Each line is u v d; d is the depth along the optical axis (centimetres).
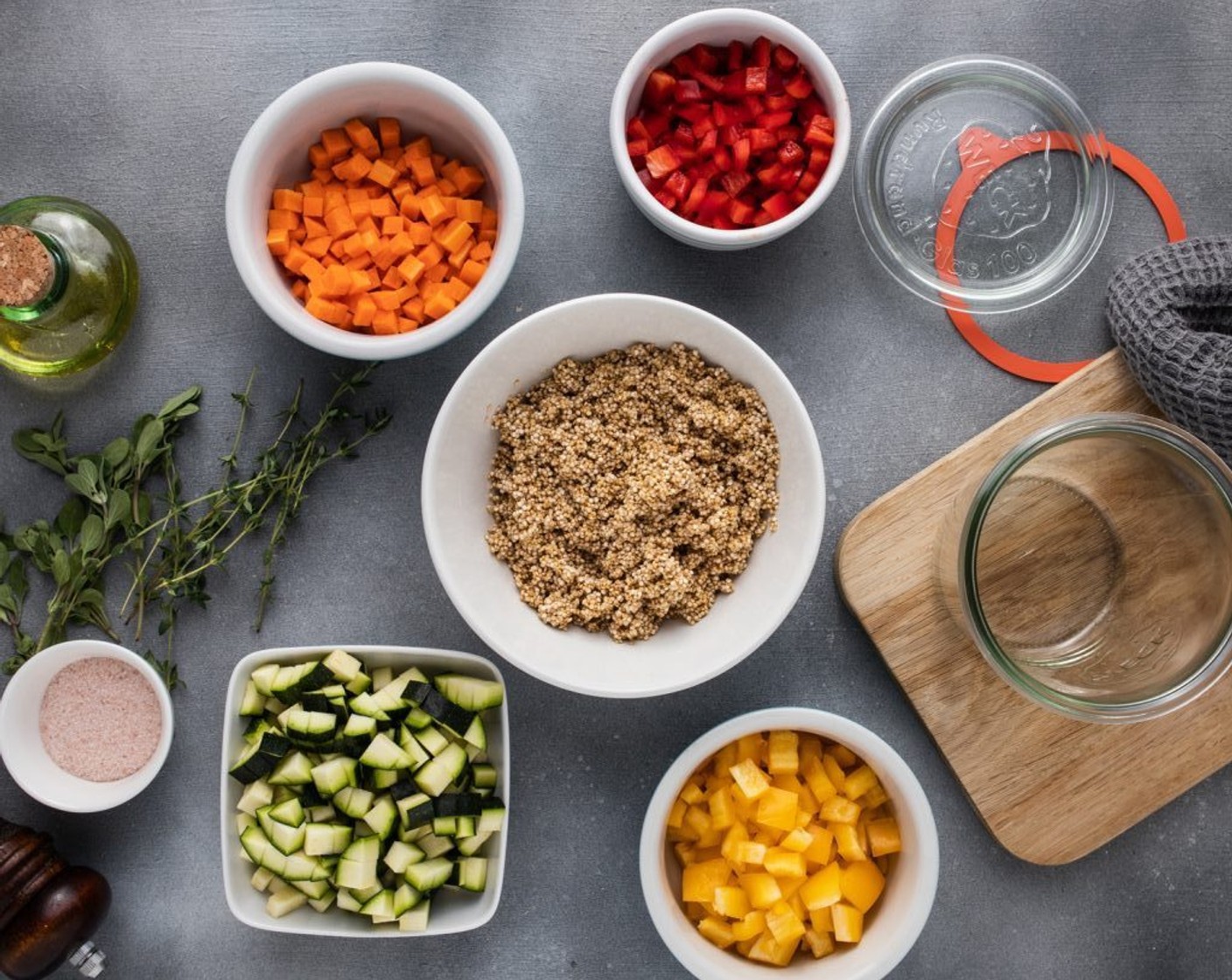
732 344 119
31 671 124
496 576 124
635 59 122
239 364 137
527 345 120
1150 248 139
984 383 138
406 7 135
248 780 124
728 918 130
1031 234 138
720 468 124
